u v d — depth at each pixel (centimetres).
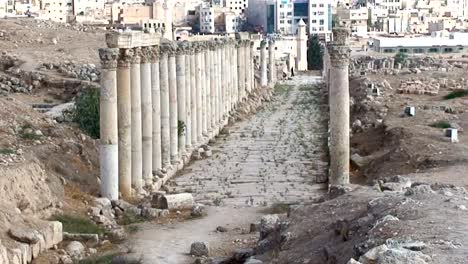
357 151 5603
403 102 7906
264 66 11625
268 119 8425
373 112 7269
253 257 2706
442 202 2497
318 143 6556
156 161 4803
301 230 2727
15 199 3259
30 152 4106
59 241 3180
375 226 2219
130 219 3759
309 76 16388
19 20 12294
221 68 7650
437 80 10294
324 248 2370
